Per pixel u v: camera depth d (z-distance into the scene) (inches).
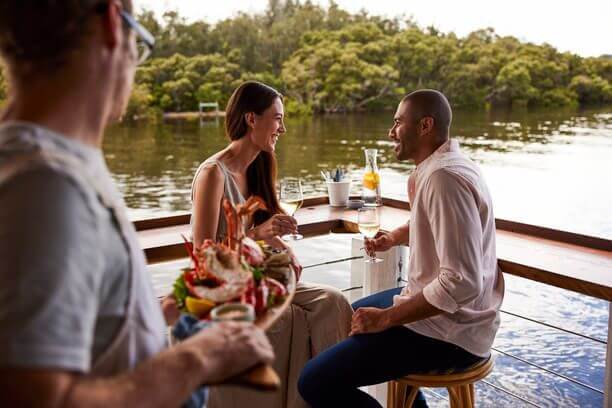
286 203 93.1
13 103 28.4
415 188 81.2
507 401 112.9
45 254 23.8
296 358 85.9
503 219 98.3
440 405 112.7
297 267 73.2
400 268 108.8
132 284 29.5
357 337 74.3
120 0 31.0
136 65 33.1
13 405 23.0
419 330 72.2
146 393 27.7
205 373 30.3
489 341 74.4
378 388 104.9
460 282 67.3
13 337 23.1
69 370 24.3
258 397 83.4
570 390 117.6
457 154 74.0
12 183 24.6
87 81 28.3
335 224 104.0
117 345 29.0
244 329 34.0
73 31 27.1
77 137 28.3
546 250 84.4
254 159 93.2
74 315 24.5
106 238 27.6
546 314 161.2
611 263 77.6
